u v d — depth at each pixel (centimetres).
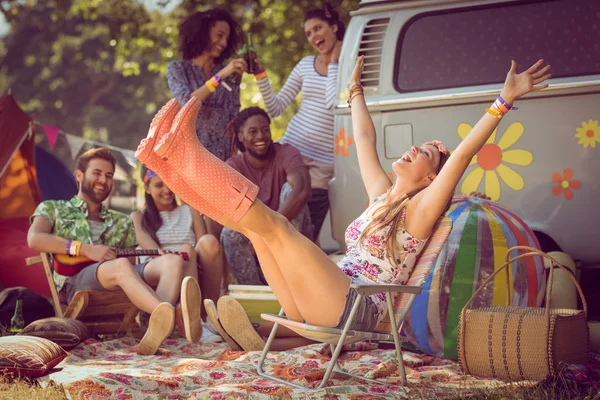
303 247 373
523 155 533
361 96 473
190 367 450
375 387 390
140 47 1455
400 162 405
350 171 579
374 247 402
